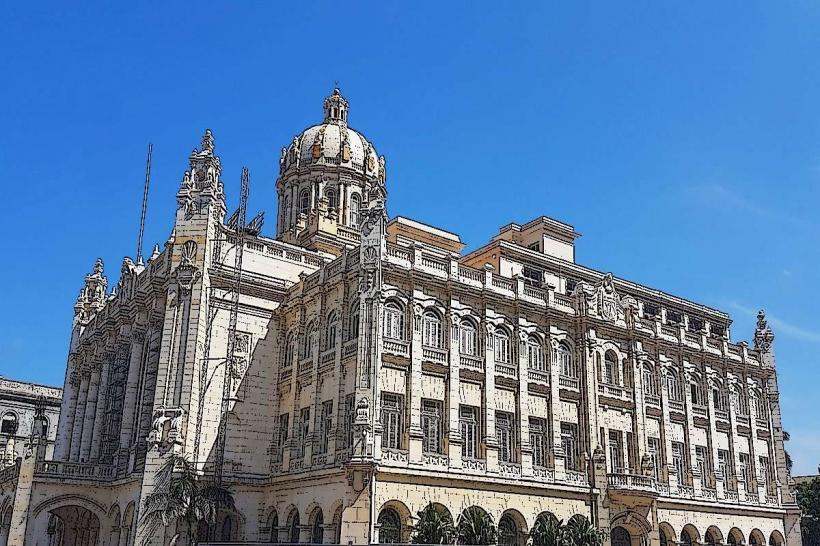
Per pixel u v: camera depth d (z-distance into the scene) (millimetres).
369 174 76000
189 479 47031
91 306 77438
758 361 75062
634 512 55844
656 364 63906
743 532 65875
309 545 33906
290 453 51000
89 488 54719
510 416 53031
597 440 56812
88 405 64938
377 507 43719
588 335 58781
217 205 57281
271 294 56812
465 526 42688
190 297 52625
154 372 55250
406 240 63781
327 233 68812
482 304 53719
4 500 55844
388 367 47719
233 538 50781
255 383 54312
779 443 73125
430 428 48812
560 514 52344
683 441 64188
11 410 89438
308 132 77938
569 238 73750
